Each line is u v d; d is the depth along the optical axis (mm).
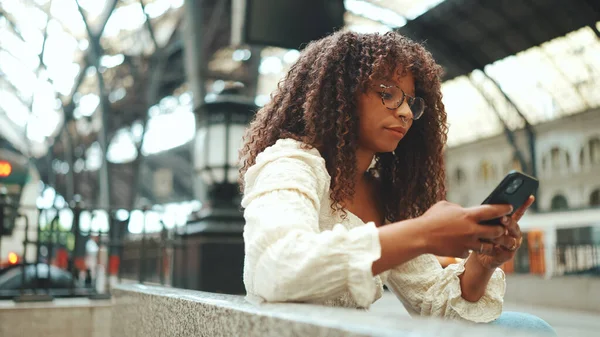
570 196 21344
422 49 1035
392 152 1140
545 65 19422
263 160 887
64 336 3316
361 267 694
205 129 4719
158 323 1088
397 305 6578
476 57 19906
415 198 1130
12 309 3201
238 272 4379
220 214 4453
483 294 1063
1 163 6766
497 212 747
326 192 933
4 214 3697
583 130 20609
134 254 5758
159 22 19406
